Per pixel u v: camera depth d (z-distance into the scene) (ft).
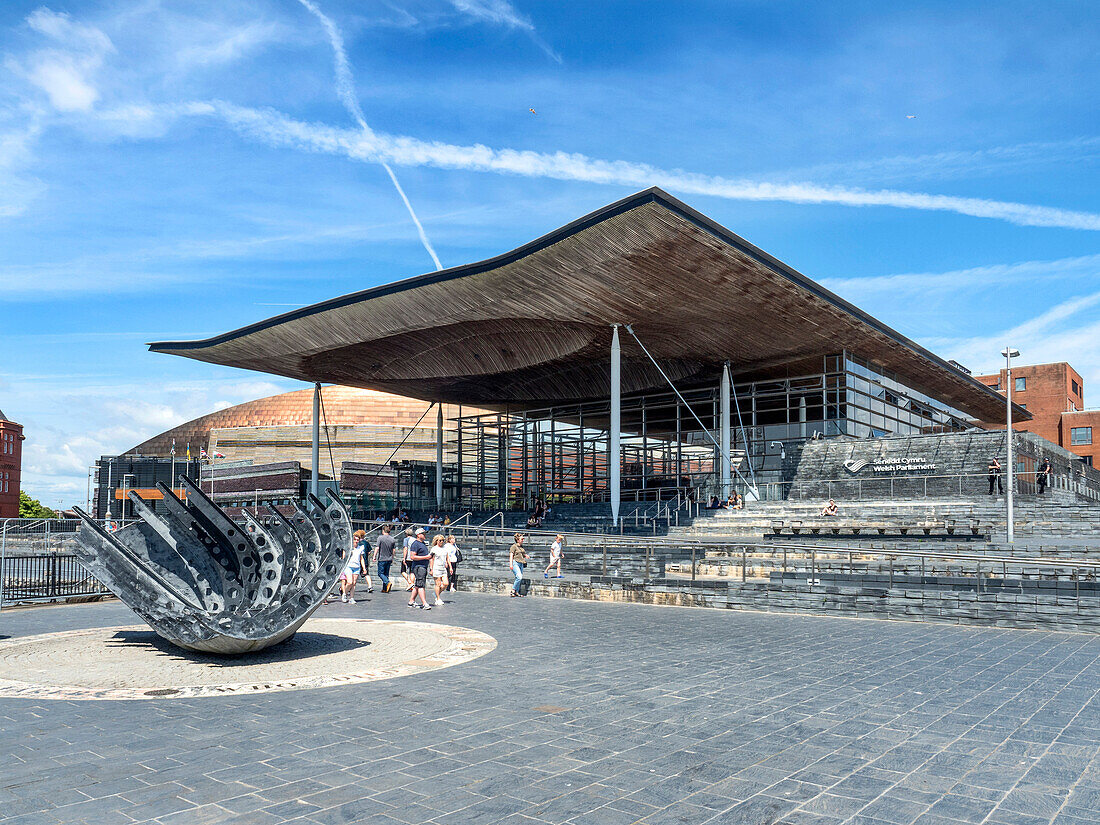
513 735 22.06
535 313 111.86
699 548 69.00
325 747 21.02
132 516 209.46
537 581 66.13
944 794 17.26
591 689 28.14
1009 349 77.05
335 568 37.76
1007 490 74.74
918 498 96.89
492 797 17.12
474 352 137.90
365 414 236.43
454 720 23.80
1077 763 19.38
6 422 303.68
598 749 20.65
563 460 167.43
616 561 74.28
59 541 97.66
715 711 24.75
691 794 17.28
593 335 123.95
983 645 38.17
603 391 157.89
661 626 45.73
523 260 94.68
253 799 17.10
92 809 16.57
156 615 34.60
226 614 35.70
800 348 128.36
